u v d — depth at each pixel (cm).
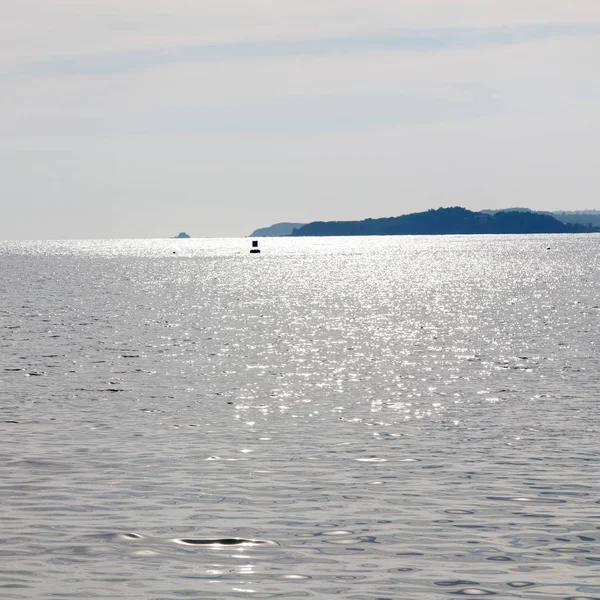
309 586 5091
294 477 8056
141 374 15938
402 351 19725
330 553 5750
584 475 8138
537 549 5844
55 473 8169
